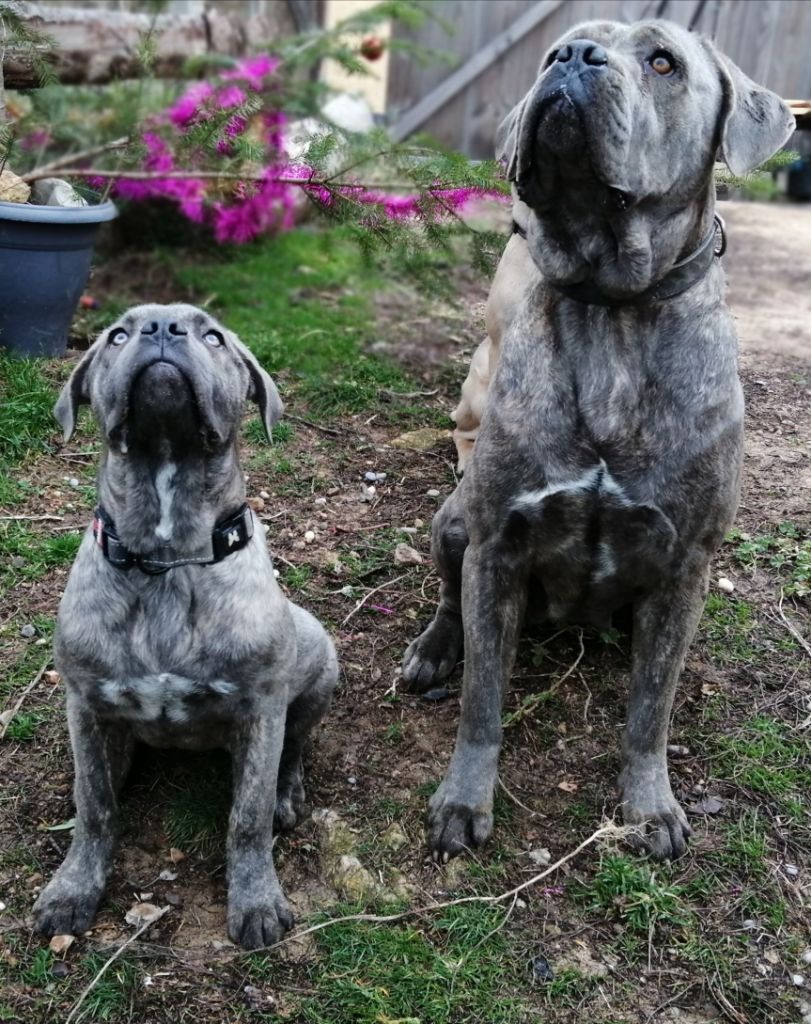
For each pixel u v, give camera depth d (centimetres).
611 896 142
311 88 330
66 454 212
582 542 148
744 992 133
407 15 314
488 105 439
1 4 224
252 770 135
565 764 160
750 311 311
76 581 135
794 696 172
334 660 155
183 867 143
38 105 296
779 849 149
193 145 228
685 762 161
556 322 146
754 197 457
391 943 135
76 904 134
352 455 225
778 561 197
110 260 328
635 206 138
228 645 132
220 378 134
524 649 181
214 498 134
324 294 319
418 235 231
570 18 426
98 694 133
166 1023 126
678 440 142
